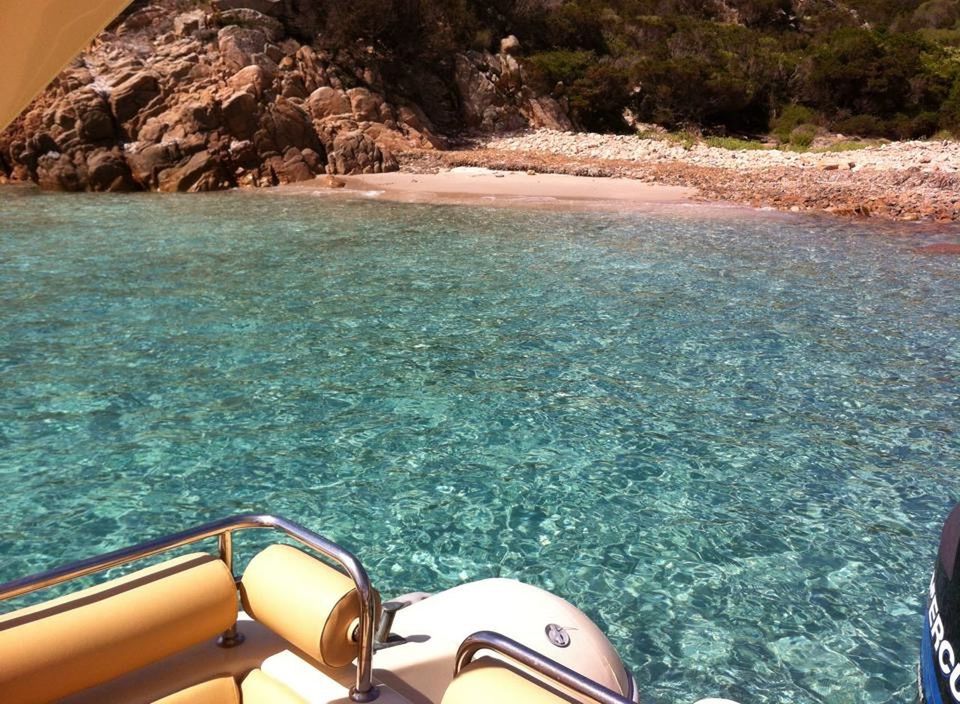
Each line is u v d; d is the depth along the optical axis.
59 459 5.53
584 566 4.38
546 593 2.90
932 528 4.85
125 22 25.19
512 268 11.88
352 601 2.04
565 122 34.28
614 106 36.56
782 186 21.44
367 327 8.80
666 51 39.50
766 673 3.55
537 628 2.66
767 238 14.74
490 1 37.03
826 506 5.10
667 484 5.35
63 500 4.99
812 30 49.84
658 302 10.02
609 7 44.72
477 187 21.81
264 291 10.31
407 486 5.25
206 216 16.97
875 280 11.41
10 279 10.77
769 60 40.31
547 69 35.44
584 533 4.71
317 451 5.73
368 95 27.00
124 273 11.23
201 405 6.53
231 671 2.20
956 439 6.14
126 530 4.66
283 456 5.64
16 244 13.46
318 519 4.82
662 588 4.19
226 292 10.22
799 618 3.95
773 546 4.62
